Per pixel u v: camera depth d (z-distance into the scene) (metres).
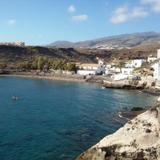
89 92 160.62
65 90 166.88
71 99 133.75
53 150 62.06
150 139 49.16
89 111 106.31
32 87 177.25
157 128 49.97
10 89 163.25
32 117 92.75
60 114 99.00
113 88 181.50
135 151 48.41
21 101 123.50
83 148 63.78
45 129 78.31
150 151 48.06
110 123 87.50
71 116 96.25
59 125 83.19
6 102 120.00
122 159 48.59
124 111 107.25
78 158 53.09
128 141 49.72
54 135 72.81
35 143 66.25
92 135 73.88
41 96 140.12
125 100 134.75
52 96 141.38
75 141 68.44
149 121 51.12
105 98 139.62
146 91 167.25
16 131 75.50
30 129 77.88
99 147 50.66
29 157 57.97
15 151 60.94
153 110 52.28
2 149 61.88
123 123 87.88
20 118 90.69
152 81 180.38
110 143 50.28
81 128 80.50
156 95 153.25
